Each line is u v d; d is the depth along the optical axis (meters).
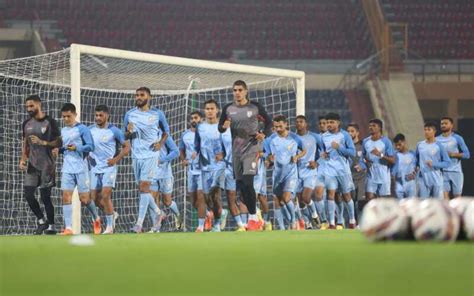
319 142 23.31
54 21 47.81
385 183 24.44
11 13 47.50
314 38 49.19
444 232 8.62
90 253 8.69
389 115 43.22
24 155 19.02
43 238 14.05
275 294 5.35
